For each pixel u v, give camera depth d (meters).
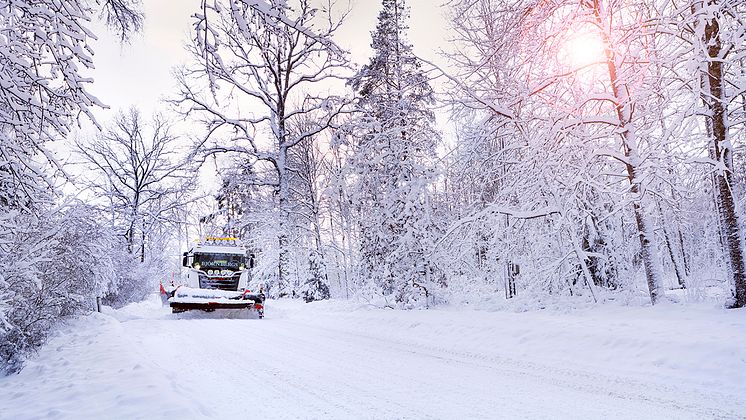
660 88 11.14
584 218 13.28
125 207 33.62
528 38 12.16
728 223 10.29
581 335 8.56
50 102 6.84
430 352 9.02
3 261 7.33
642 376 6.38
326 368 7.54
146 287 28.77
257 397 5.72
